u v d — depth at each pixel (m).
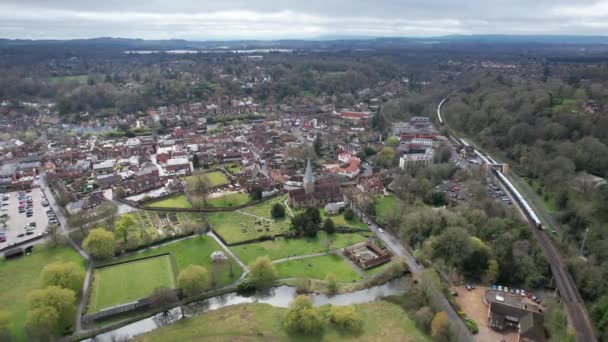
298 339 155.25
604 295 169.50
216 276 194.62
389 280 194.50
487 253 199.38
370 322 165.50
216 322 164.75
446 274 197.00
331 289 184.88
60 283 169.38
